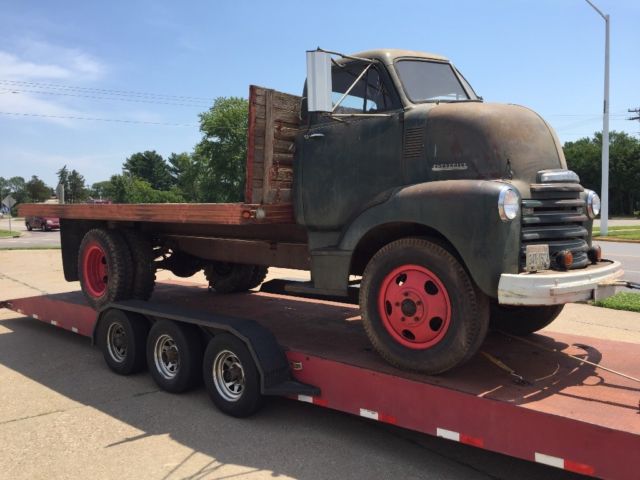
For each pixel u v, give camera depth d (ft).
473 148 12.10
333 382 13.01
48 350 21.29
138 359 17.56
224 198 185.68
